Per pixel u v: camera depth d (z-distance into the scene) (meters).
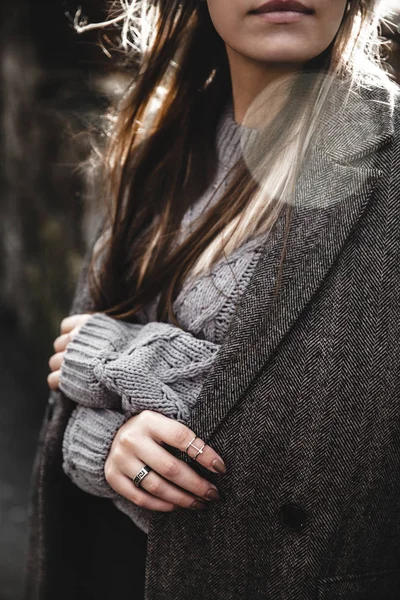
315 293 0.76
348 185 0.76
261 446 0.77
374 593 0.79
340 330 0.75
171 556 0.82
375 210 0.76
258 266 0.79
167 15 0.98
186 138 0.96
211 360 0.82
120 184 1.00
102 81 1.95
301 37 0.79
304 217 0.78
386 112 0.78
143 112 1.01
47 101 2.47
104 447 0.85
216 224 0.87
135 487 0.82
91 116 1.96
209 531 0.80
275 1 0.78
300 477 0.76
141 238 0.98
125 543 0.98
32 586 1.08
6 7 2.62
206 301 0.84
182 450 0.78
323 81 0.81
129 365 0.83
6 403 2.63
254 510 0.78
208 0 0.82
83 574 1.01
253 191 0.85
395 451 0.76
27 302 2.95
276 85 0.85
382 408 0.75
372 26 0.84
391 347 0.75
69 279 2.47
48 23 2.42
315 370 0.76
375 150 0.77
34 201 2.76
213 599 0.81
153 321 0.94
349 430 0.75
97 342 0.90
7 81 2.82
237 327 0.78
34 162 2.68
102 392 0.86
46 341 2.68
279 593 0.78
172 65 1.03
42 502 0.99
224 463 0.79
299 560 0.77
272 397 0.77
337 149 0.78
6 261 3.26
